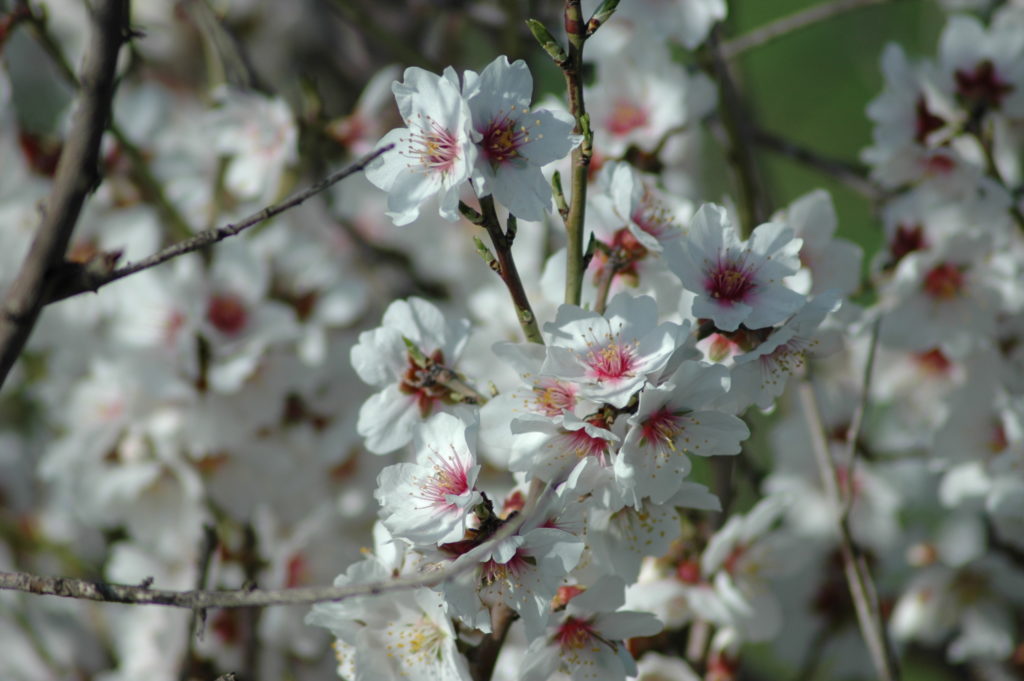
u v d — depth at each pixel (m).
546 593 0.69
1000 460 0.88
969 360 0.92
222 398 0.89
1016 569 0.95
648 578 0.82
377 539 0.73
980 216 0.90
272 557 0.91
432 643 0.72
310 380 0.91
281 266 0.93
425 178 0.70
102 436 0.90
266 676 0.93
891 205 0.91
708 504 0.72
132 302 0.89
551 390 0.71
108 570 0.92
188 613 0.87
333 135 0.95
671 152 0.96
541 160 0.70
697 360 0.71
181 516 0.91
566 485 0.69
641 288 0.75
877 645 0.80
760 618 0.83
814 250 0.80
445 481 0.70
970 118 0.89
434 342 0.75
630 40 0.87
